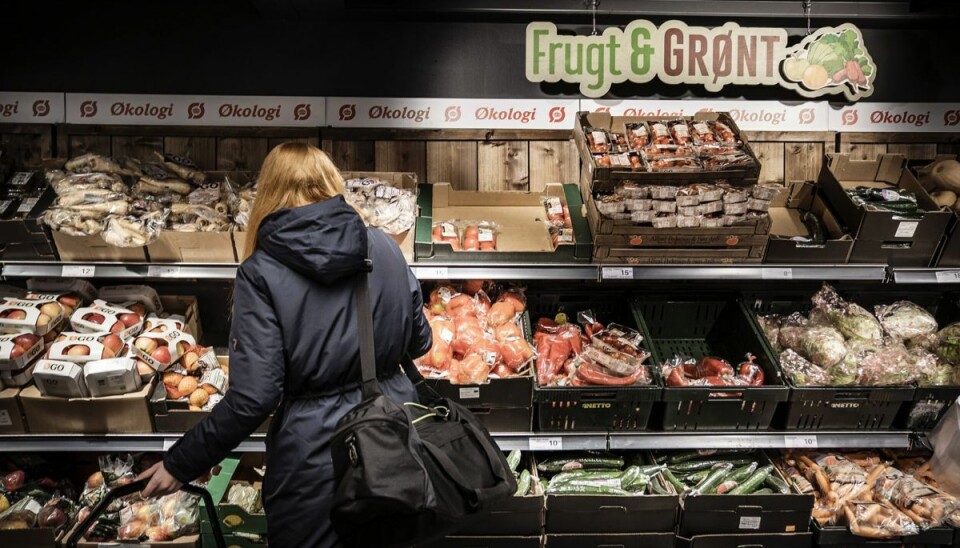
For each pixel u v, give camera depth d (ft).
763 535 10.19
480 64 11.64
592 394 10.21
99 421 10.04
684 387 10.17
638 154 10.34
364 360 6.65
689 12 11.39
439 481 6.60
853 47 11.39
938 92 11.94
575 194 11.27
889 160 11.50
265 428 10.44
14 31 11.42
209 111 11.71
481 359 10.11
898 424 10.80
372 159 11.87
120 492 7.00
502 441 10.34
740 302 11.54
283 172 6.67
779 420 10.72
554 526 10.20
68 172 10.64
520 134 11.82
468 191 11.66
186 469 6.63
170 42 11.52
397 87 11.71
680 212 9.96
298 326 6.57
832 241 10.32
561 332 11.12
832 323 11.25
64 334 10.08
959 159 11.66
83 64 11.56
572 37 11.39
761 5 11.39
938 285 12.15
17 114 11.65
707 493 10.25
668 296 11.84
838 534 10.19
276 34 11.51
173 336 10.37
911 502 10.34
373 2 11.07
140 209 10.15
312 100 11.69
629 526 10.20
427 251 10.23
